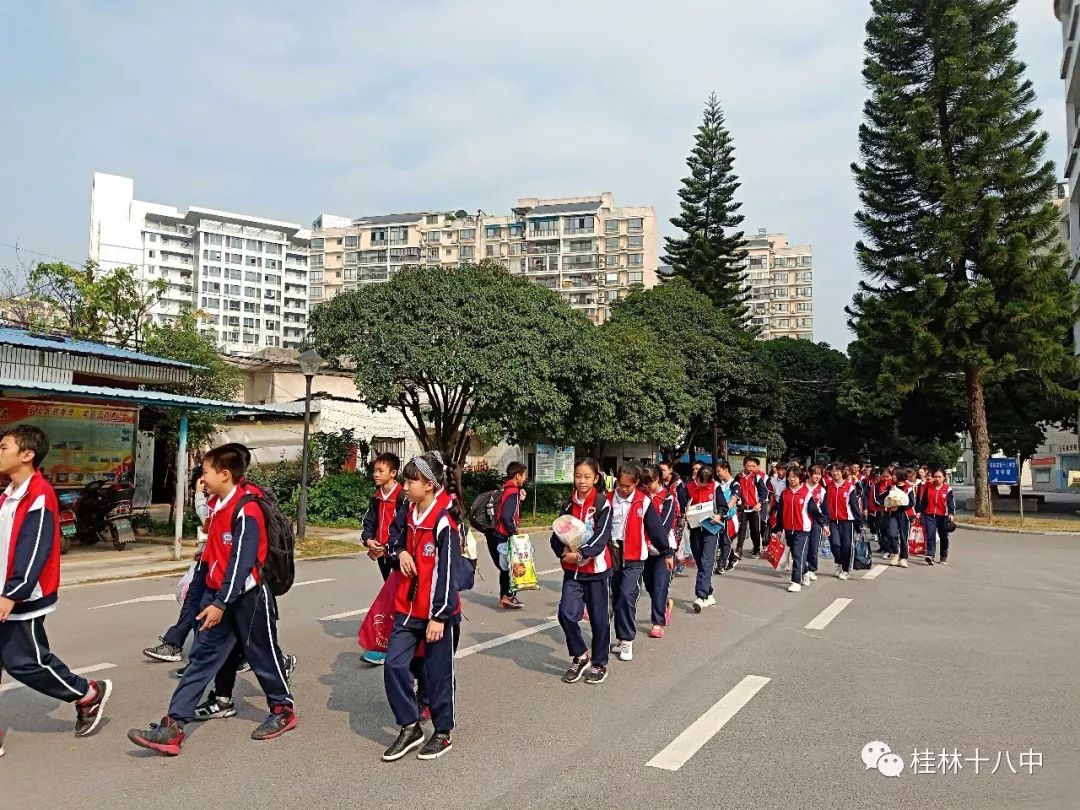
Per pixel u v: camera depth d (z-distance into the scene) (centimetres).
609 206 10731
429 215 11050
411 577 473
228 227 11206
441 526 476
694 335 3359
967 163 2652
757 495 1505
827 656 725
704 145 4450
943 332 2648
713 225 4475
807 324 12744
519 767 455
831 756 476
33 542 459
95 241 10575
